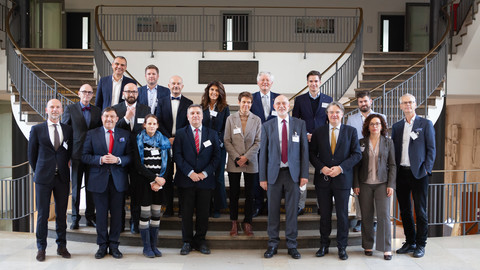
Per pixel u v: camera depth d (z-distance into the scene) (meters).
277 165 4.87
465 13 10.16
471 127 13.09
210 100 5.38
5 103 14.45
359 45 9.70
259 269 4.53
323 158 4.88
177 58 10.67
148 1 13.59
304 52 10.69
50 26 13.84
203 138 4.96
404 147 5.05
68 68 10.09
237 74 10.69
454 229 10.06
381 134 4.98
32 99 8.30
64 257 4.86
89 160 4.75
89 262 4.71
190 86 10.68
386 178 4.90
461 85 10.37
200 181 4.92
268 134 4.92
